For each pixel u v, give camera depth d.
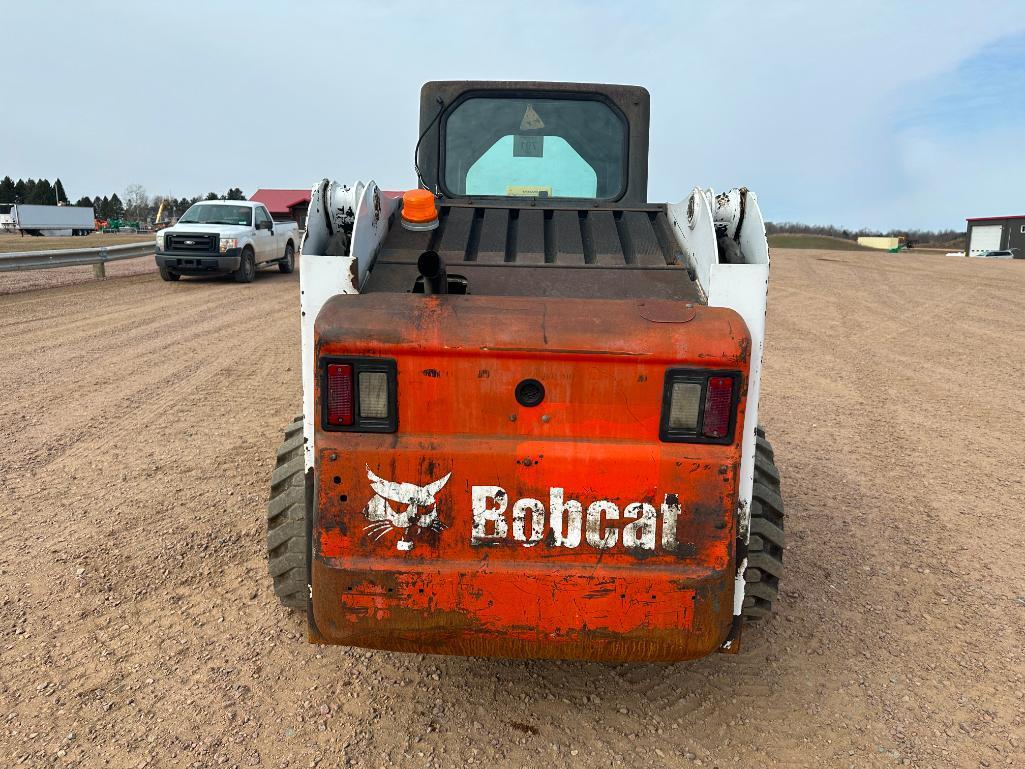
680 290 2.98
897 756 2.83
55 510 4.69
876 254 33.88
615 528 2.40
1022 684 3.29
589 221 3.62
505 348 2.31
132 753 2.71
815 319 14.35
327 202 3.02
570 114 4.41
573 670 3.31
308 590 2.71
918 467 6.11
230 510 4.75
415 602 2.43
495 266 3.14
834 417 7.60
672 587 2.39
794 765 2.78
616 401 2.36
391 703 3.05
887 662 3.44
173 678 3.14
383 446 2.37
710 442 2.38
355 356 2.34
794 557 4.46
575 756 2.79
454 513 2.40
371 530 2.41
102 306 13.29
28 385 7.73
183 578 3.93
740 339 2.32
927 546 4.64
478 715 3.00
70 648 3.31
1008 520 5.06
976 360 10.66
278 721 2.91
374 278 2.98
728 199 3.10
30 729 2.81
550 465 2.37
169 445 5.98
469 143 4.42
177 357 9.34
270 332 11.23
